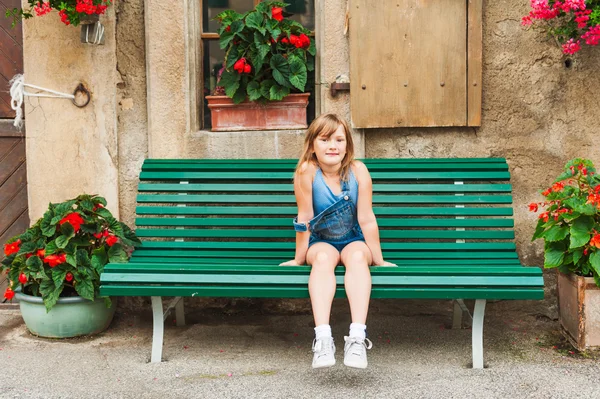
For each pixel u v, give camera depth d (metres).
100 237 3.41
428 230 3.60
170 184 3.61
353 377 2.86
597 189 3.03
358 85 3.68
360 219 3.05
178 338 3.44
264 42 3.67
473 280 2.84
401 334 3.49
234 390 2.73
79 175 3.81
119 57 3.79
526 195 3.77
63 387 2.77
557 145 3.74
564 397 2.64
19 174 4.01
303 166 3.03
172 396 2.68
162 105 3.76
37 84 3.75
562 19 3.66
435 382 2.79
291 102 3.78
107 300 3.41
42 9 3.47
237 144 3.78
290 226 3.57
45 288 3.29
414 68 3.66
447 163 3.60
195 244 3.54
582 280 3.09
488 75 3.72
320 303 2.76
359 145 3.77
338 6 3.71
